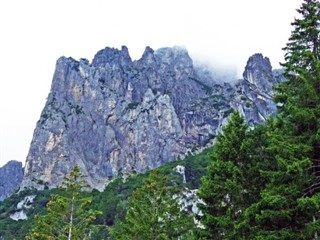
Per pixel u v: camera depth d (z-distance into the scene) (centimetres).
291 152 2862
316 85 3073
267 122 3888
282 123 3253
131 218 5181
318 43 3262
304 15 3347
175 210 5100
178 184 10138
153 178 5350
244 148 3544
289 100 3088
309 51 3127
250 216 3056
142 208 5134
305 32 3284
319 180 2878
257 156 3600
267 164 3541
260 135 3741
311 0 3338
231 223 3316
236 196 3397
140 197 5322
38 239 4856
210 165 3588
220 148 3650
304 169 2777
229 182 3350
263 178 3450
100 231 9656
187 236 5006
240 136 3678
